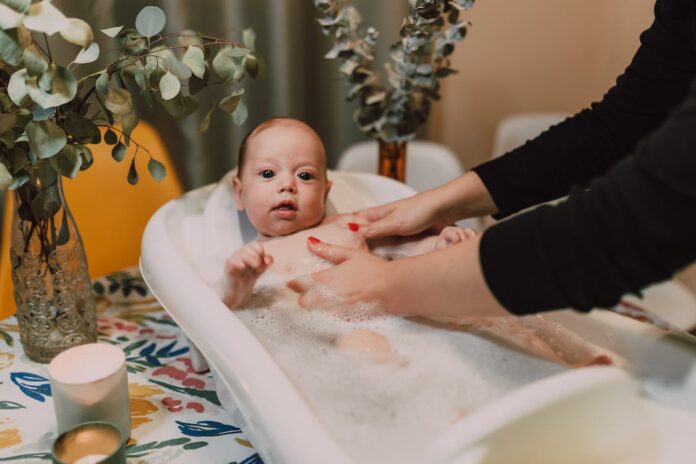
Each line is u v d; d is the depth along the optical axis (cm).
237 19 135
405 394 66
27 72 65
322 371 71
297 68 145
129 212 124
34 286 83
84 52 69
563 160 84
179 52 126
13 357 88
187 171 141
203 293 72
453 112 189
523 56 185
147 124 129
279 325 81
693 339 67
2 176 70
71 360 71
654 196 44
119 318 99
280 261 92
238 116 84
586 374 55
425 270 62
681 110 44
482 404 65
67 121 73
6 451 71
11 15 61
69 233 83
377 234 93
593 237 48
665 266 46
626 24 173
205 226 95
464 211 89
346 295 73
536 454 53
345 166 153
